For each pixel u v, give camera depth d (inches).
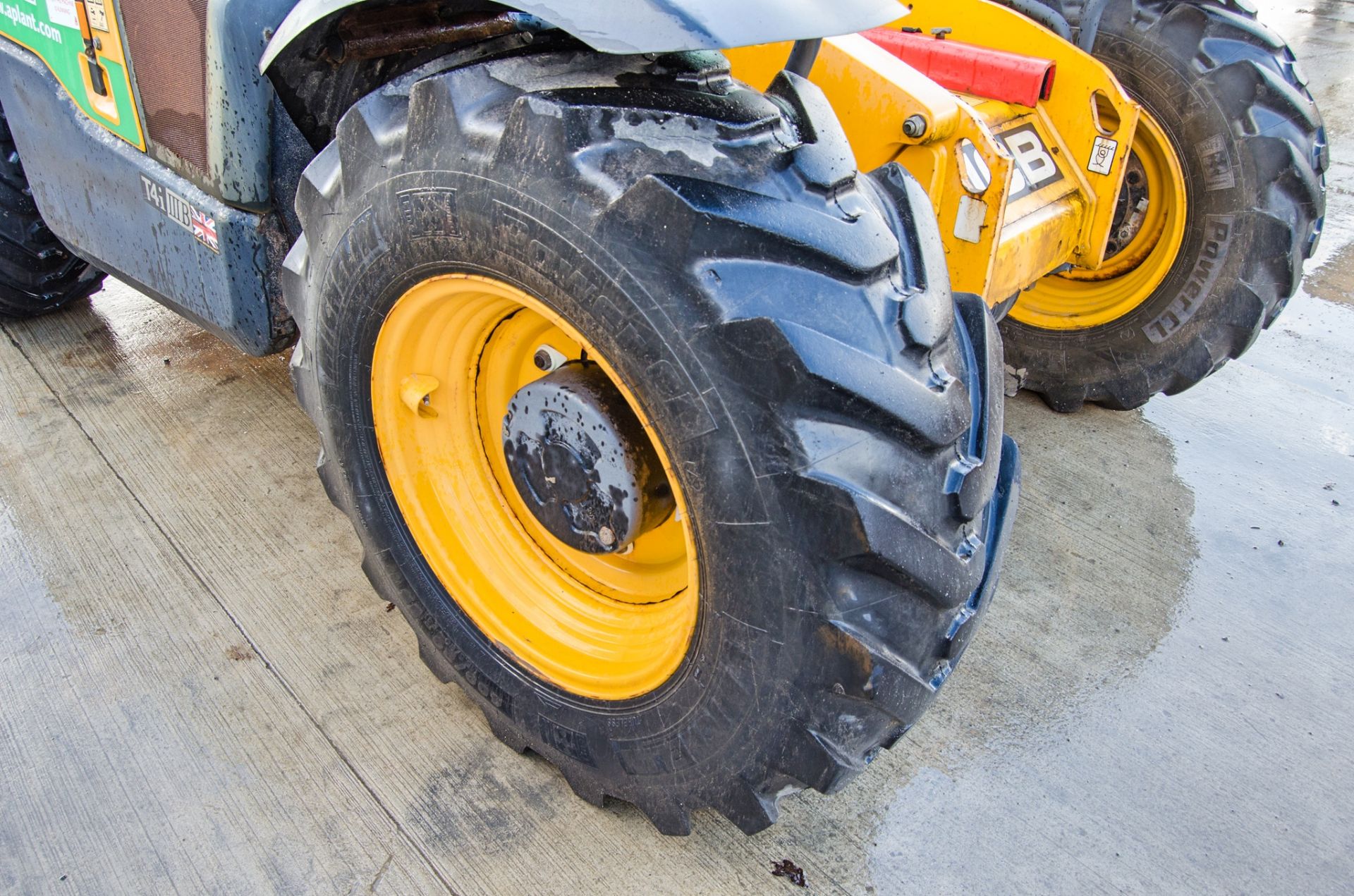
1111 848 66.4
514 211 48.0
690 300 44.4
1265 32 99.0
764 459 44.7
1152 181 107.0
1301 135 98.0
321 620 82.4
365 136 55.3
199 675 76.7
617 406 55.9
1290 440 112.3
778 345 42.9
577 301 47.7
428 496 67.6
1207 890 63.9
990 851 65.9
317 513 94.3
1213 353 105.3
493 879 62.6
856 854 65.4
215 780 68.5
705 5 44.3
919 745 73.9
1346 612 87.7
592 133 46.3
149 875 62.2
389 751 71.2
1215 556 94.3
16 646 78.9
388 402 63.6
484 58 56.7
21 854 63.1
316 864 63.2
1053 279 115.9
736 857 64.7
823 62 71.9
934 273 49.7
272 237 75.9
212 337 122.6
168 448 102.6
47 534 90.4
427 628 69.7
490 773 69.7
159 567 87.4
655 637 60.1
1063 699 78.2
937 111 69.0
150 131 77.0
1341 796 70.6
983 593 55.0
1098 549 95.0
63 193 91.4
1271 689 79.7
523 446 60.2
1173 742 74.7
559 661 63.9
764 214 44.3
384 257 55.9
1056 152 94.0
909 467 46.1
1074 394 115.4
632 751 59.2
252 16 67.3
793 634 47.4
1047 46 91.0
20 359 117.0
